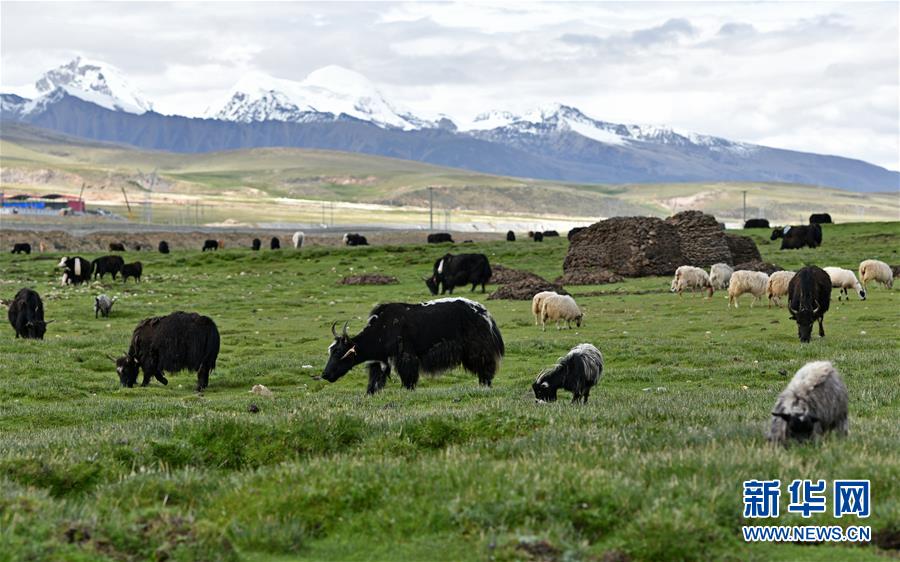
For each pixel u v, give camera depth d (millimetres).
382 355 22422
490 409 15305
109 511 10094
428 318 22438
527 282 56875
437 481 10312
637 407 16750
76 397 25297
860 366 25594
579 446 12125
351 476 10594
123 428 16219
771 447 11672
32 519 9250
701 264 70375
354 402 20578
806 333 32656
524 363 30328
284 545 9227
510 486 9875
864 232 101688
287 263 85875
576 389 19750
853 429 13633
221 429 14156
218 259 89312
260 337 39469
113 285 67750
